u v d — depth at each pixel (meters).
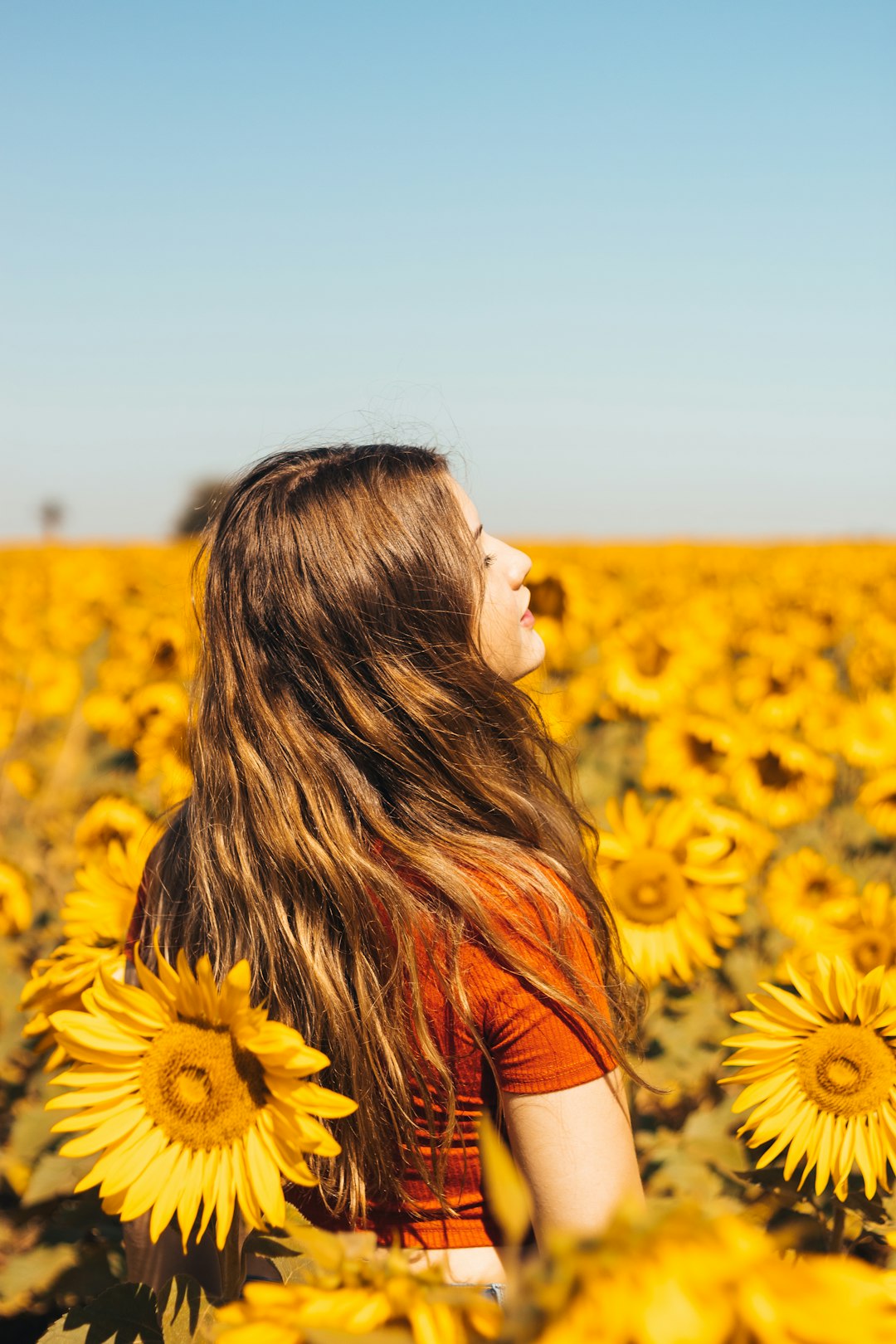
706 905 3.13
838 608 11.88
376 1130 1.41
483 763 1.54
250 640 1.59
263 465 1.70
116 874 2.24
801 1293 0.56
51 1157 2.53
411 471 1.63
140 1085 1.21
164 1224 1.16
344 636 1.53
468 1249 1.42
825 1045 1.56
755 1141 1.56
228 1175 1.17
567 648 6.50
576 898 1.51
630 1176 1.35
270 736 1.54
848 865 5.07
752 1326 0.54
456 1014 1.36
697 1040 3.27
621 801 5.59
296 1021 1.47
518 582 1.80
